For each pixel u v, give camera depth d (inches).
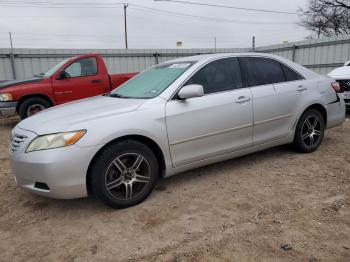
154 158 144.2
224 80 165.6
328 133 255.0
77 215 136.8
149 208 139.4
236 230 119.7
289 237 113.9
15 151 135.4
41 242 118.6
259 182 161.6
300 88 189.9
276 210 133.0
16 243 118.6
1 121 387.2
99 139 129.2
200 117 152.3
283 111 182.2
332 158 192.9
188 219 129.0
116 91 180.1
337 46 561.9
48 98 321.7
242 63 174.6
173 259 105.0
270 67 184.5
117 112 138.2
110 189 135.0
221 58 169.0
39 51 549.6
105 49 595.5
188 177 171.2
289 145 208.5
